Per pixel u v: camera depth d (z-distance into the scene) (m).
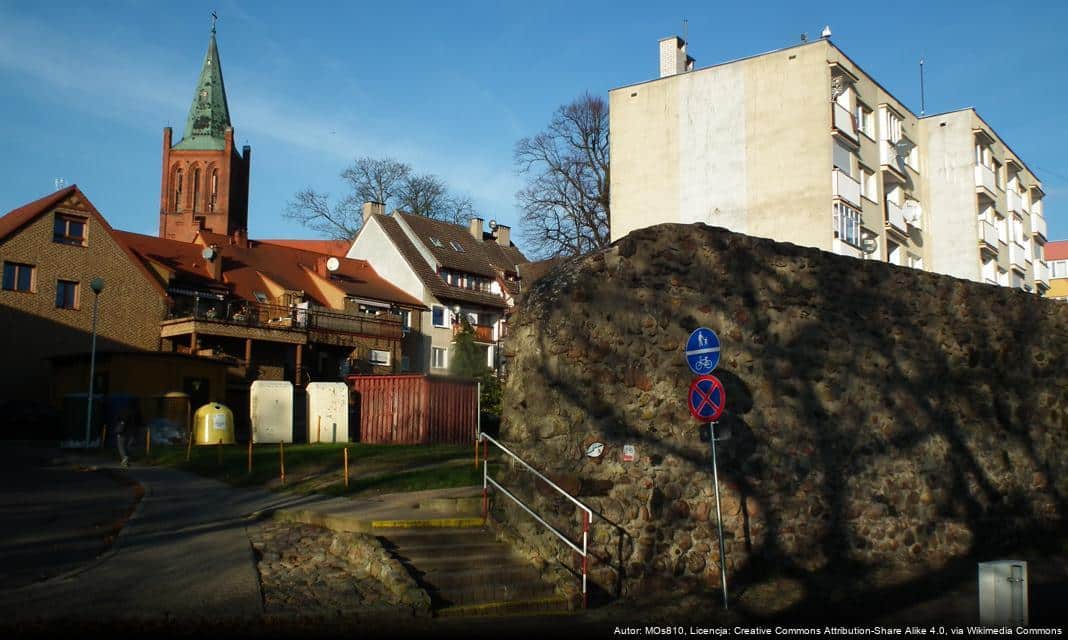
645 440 12.73
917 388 14.93
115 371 33.66
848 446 13.99
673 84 40.53
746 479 13.05
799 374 13.89
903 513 14.20
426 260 58.41
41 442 30.08
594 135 48.81
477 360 44.38
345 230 62.62
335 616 9.69
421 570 11.14
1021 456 15.83
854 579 12.87
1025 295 16.86
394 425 30.84
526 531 12.20
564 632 9.75
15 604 9.21
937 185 47.56
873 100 41.34
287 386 30.64
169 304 41.81
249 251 52.97
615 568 11.90
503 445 13.05
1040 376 16.52
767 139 38.00
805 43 37.62
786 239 37.03
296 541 12.26
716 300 13.63
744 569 12.70
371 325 49.31
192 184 91.50
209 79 94.69
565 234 48.19
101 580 10.23
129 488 17.47
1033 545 15.31
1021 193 58.44
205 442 28.83
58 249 38.41
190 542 12.13
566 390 12.77
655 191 40.31
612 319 13.09
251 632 8.98
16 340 36.78
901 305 15.20
